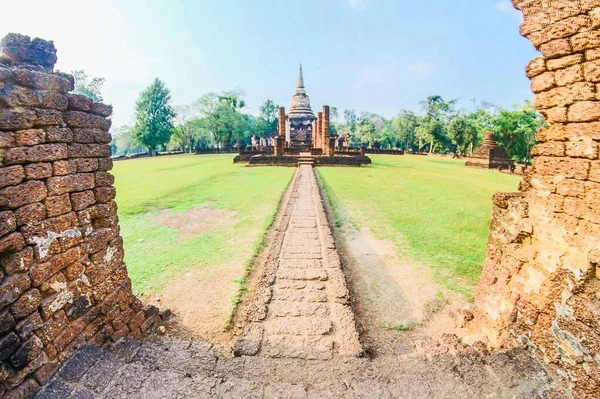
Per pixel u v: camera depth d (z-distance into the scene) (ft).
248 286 18.28
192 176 63.98
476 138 159.02
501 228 12.87
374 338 14.29
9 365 8.18
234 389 8.98
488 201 41.93
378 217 33.53
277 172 70.69
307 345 12.17
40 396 8.53
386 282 19.42
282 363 11.07
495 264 13.15
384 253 23.81
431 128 176.86
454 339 13.39
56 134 9.42
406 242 26.09
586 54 9.54
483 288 13.66
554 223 10.66
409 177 65.92
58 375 9.18
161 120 176.76
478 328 13.51
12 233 8.29
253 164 86.84
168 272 19.99
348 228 29.76
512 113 127.54
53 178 9.38
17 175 8.36
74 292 10.09
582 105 9.72
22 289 8.52
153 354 11.27
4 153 8.11
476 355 11.64
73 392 8.69
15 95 8.23
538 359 10.64
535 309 10.98
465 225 30.83
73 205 10.07
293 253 21.35
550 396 9.27
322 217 30.25
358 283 19.33
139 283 18.57
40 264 9.00
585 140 9.68
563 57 10.12
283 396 8.86
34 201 8.82
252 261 21.59
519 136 126.93
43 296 9.12
